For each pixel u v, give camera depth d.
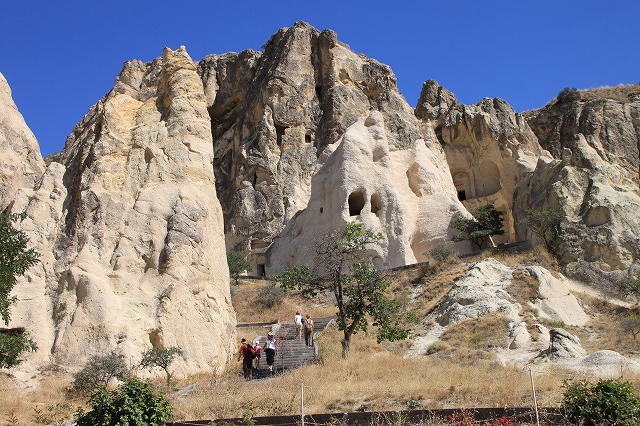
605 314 31.14
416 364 22.06
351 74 62.50
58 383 21.86
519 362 22.80
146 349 24.58
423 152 50.62
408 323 30.41
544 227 38.78
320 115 60.25
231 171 61.38
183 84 33.06
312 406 16.19
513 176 58.50
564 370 20.09
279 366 25.39
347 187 45.94
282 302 38.94
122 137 31.41
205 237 28.69
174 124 31.64
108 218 28.03
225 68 71.00
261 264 52.59
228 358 27.22
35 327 24.53
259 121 60.69
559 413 13.23
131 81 35.66
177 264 26.89
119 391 14.03
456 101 66.38
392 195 45.81
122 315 25.14
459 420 13.59
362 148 47.94
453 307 29.59
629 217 37.62
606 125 61.47
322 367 22.62
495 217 45.28
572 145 44.34
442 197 47.12
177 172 30.17
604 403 12.64
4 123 29.81
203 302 27.11
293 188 55.88
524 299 29.83
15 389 21.17
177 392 20.39
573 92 68.00
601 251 36.19
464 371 19.70
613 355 20.92
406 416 14.33
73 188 29.70
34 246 26.98
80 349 23.91
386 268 42.16
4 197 28.36
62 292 25.69
